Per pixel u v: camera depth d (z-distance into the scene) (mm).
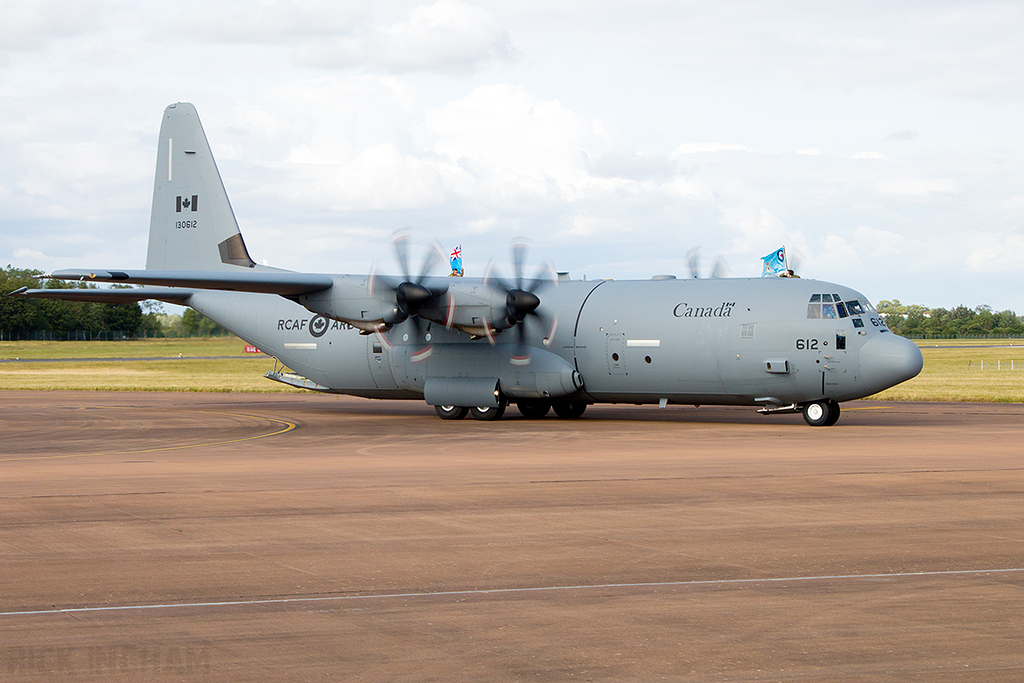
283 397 100938
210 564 22953
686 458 43688
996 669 15375
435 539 25766
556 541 25422
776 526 27297
